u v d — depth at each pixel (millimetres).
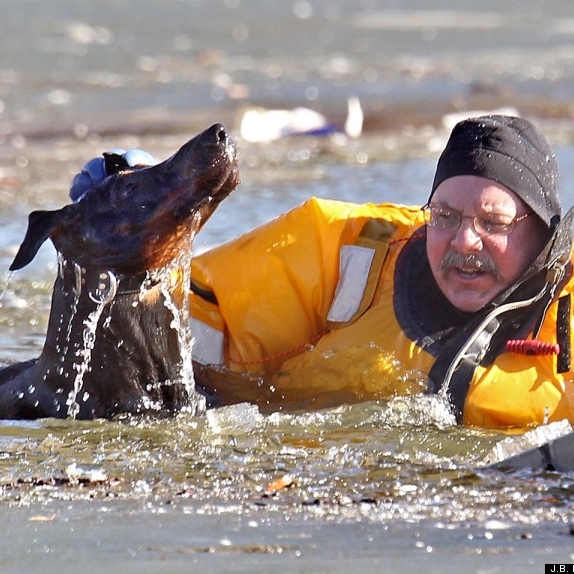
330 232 18797
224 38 84562
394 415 16969
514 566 11375
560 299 17359
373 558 11578
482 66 72688
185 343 17312
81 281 16797
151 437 16281
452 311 17688
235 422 16875
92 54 72000
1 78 60656
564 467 15000
